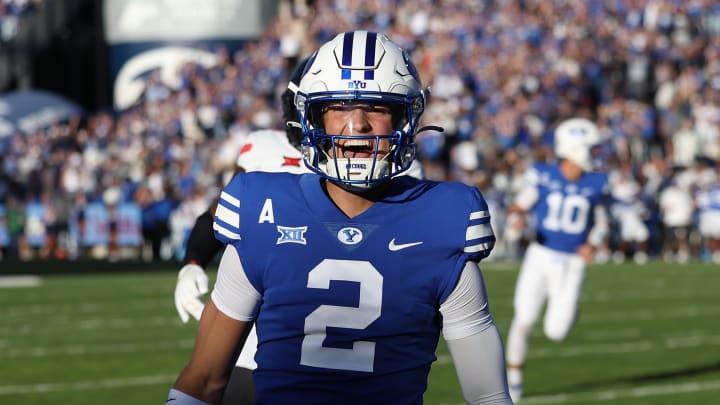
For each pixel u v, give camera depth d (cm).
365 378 542
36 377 1553
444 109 4462
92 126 4675
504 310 2388
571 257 1530
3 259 3875
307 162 576
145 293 2694
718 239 4069
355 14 5347
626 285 2983
